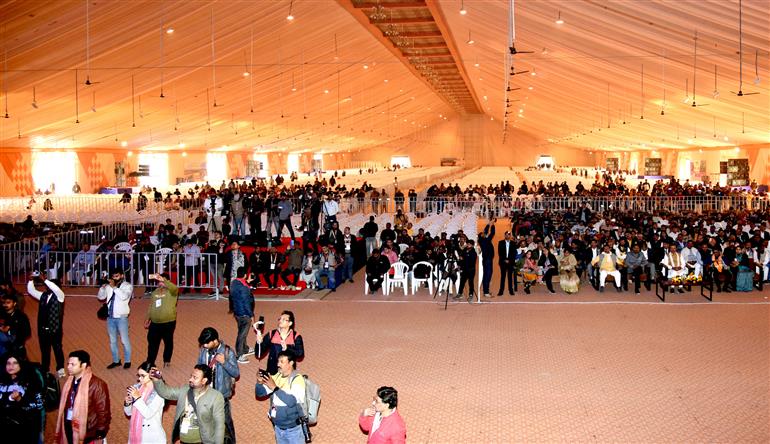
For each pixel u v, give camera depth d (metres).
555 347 8.98
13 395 5.20
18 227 18.69
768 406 6.73
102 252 13.82
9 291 7.46
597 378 7.64
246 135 43.34
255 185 30.52
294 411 4.98
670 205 25.48
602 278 13.04
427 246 13.80
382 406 4.51
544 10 17.00
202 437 4.82
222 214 19.28
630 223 17.94
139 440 5.03
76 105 23.81
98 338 9.77
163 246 15.43
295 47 24.08
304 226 18.58
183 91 26.03
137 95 24.70
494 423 6.37
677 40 15.76
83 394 5.02
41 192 30.00
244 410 6.87
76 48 17.47
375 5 23.20
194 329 10.28
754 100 21.25
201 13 17.78
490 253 12.58
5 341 6.69
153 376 5.06
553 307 11.69
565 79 26.88
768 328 9.98
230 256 12.12
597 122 40.69
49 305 7.60
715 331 9.78
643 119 33.84
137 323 10.77
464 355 8.65
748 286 12.96
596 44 18.77
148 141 36.72
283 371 5.06
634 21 15.48
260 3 18.58
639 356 8.50
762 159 31.84
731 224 17.64
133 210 24.45
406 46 32.47
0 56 16.55
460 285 12.26
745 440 5.93
